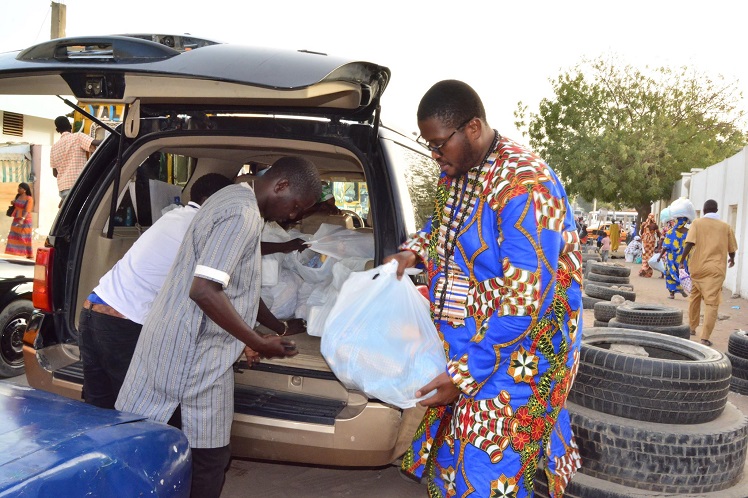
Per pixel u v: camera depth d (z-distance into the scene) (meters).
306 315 3.81
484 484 2.19
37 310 3.31
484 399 2.21
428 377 2.37
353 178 5.29
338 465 2.86
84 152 8.31
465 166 2.23
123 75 2.51
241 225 2.30
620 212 60.91
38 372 3.18
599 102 37.03
